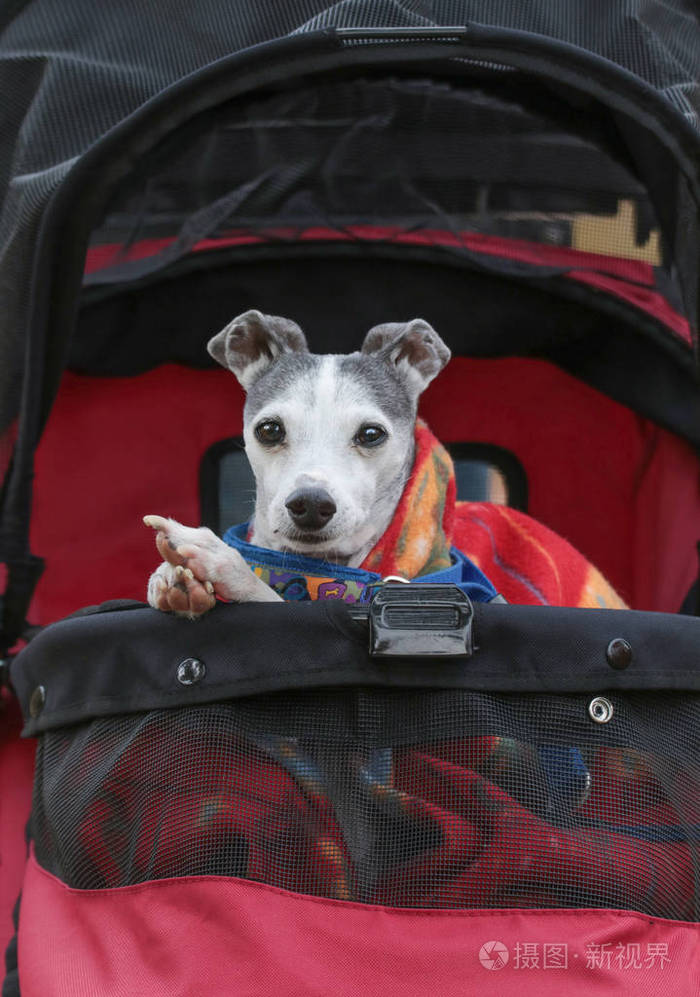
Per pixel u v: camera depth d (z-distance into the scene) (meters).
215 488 3.22
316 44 1.95
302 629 1.54
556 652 1.55
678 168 2.24
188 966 1.44
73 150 2.17
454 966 1.42
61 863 1.72
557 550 2.87
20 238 2.17
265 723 1.56
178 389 3.22
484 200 2.86
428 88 2.45
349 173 2.87
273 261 3.13
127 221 2.62
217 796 1.54
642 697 1.62
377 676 1.52
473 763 1.52
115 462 3.16
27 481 2.26
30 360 2.17
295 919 1.45
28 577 2.33
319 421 2.27
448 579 2.15
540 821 1.50
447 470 2.49
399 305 3.16
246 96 2.29
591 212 2.78
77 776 1.68
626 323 3.01
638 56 2.12
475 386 3.34
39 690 1.81
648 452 3.24
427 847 1.50
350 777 1.51
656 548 3.16
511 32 1.94
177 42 2.18
